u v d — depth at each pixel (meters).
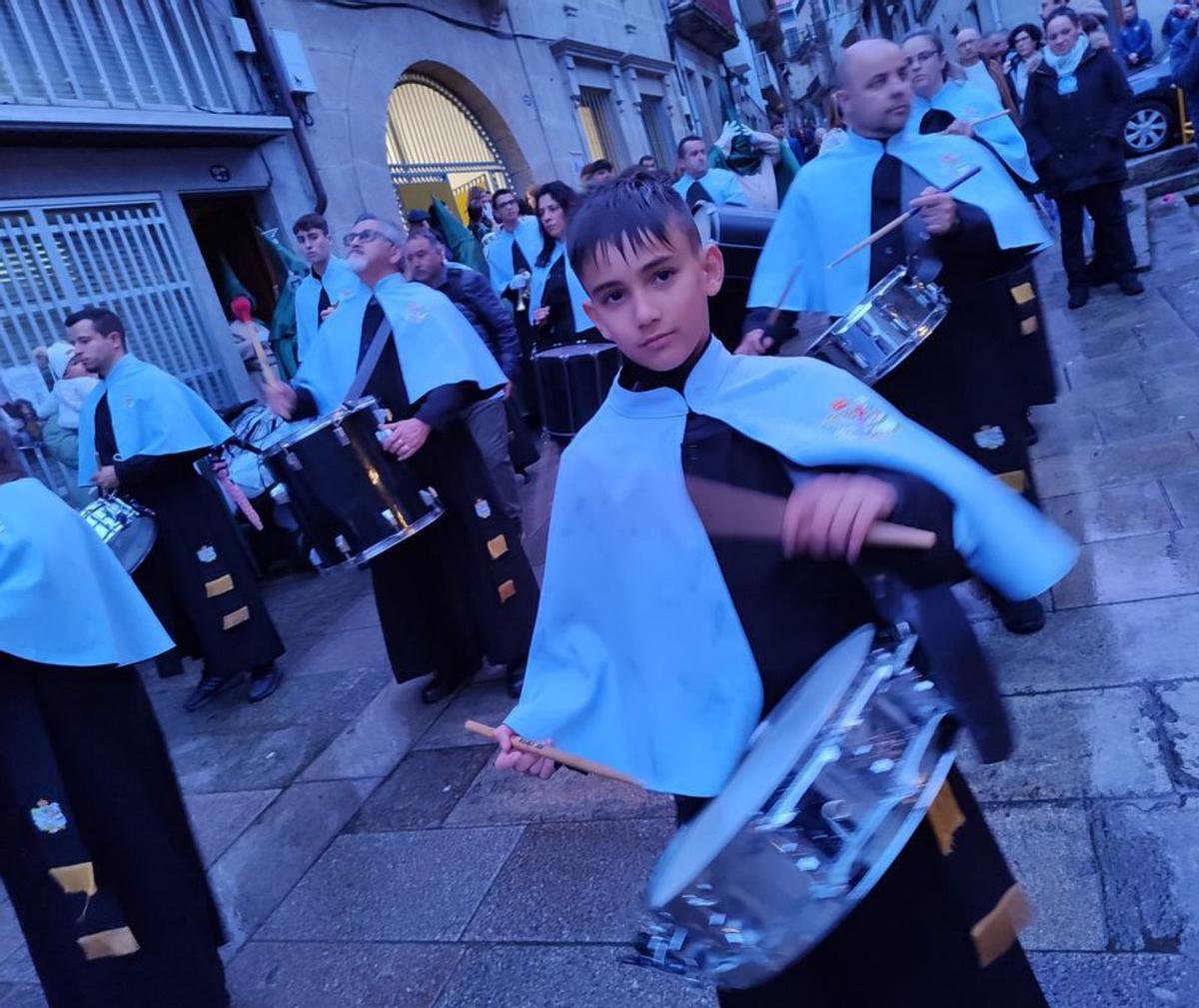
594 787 3.22
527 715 1.57
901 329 2.90
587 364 5.28
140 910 2.35
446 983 2.54
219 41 7.79
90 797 2.31
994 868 1.35
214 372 7.35
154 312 6.98
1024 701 2.92
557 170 13.23
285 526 6.71
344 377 3.89
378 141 9.52
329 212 8.68
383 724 4.11
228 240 8.45
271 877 3.22
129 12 7.05
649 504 1.39
